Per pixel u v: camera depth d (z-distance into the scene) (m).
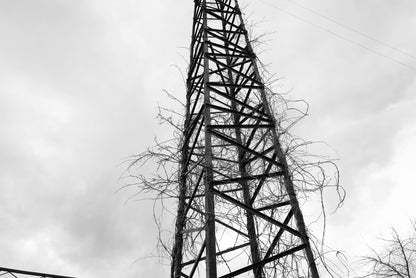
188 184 5.91
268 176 4.78
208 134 4.86
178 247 5.36
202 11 8.14
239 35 7.77
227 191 5.43
